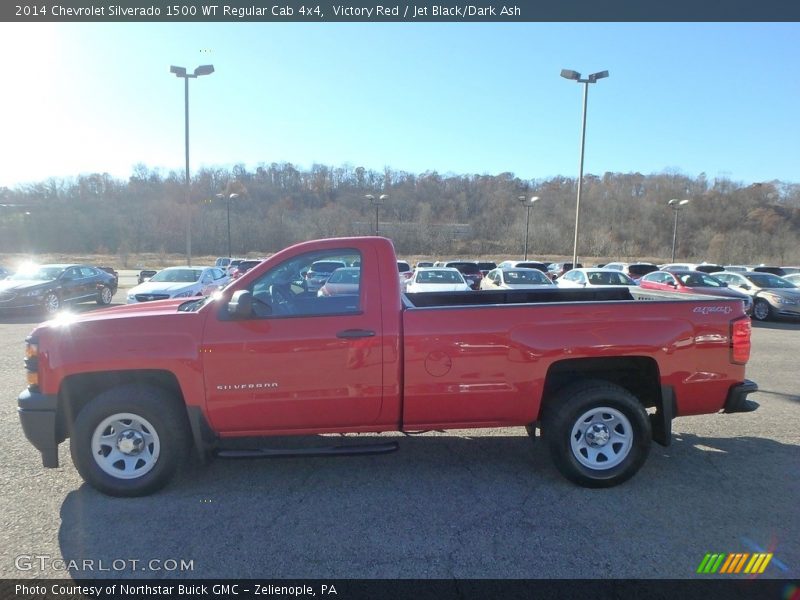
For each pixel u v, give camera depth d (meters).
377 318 3.91
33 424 3.78
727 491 3.98
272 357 3.81
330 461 4.59
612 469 4.00
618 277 18.53
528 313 3.98
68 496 3.89
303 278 4.07
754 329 14.34
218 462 4.55
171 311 4.16
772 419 5.83
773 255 73.75
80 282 17.86
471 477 4.25
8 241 89.62
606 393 3.96
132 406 3.79
